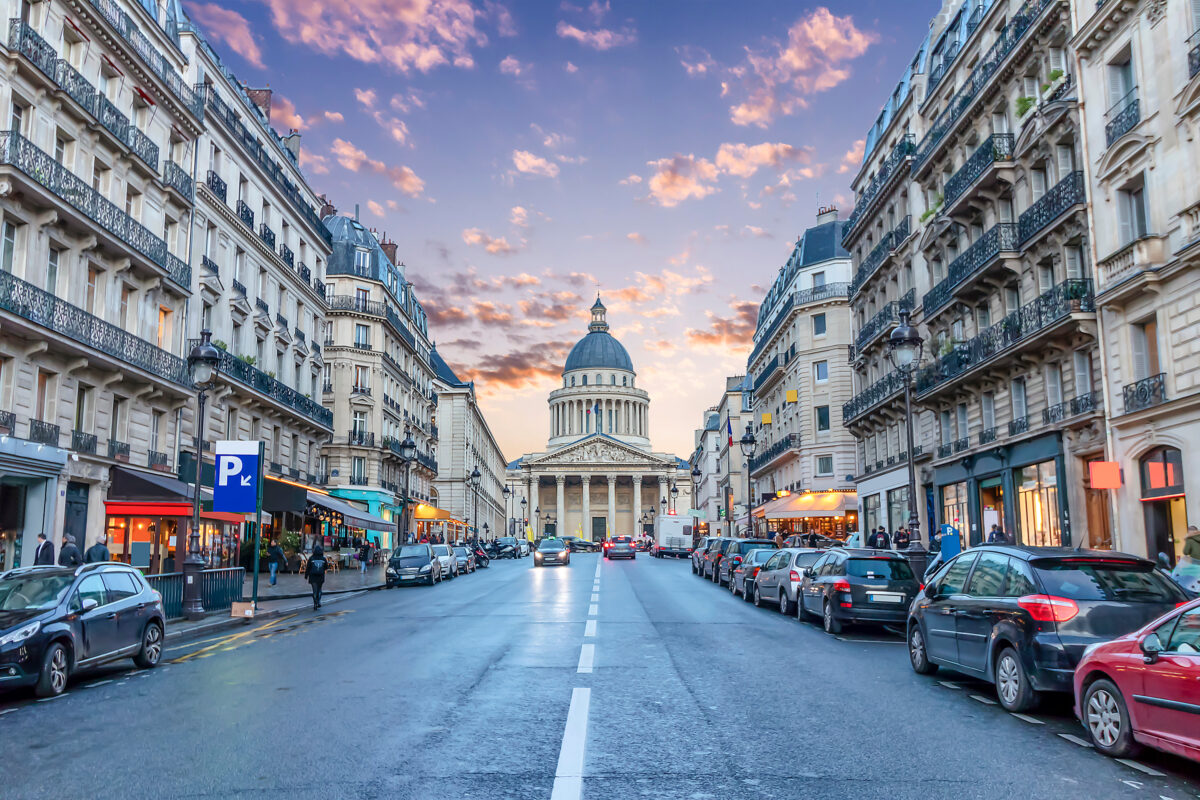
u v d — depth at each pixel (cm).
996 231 2606
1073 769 673
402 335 6141
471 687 1012
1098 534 2266
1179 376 1881
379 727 803
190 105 3053
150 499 2575
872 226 4081
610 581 3406
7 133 2070
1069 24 2314
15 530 2197
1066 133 2344
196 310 3127
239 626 1892
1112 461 2095
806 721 838
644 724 817
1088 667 758
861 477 4247
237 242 3509
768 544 2997
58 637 1045
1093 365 2239
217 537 3341
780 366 5728
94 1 2461
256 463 2144
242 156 3569
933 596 1125
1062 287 2275
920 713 884
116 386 2616
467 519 8794
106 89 2623
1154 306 1959
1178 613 695
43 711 932
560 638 1497
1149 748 726
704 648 1382
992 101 2766
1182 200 1866
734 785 619
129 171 2691
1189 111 1822
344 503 4091
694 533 7438
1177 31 1872
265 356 3812
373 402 5444
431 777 636
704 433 11631
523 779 631
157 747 736
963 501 3080
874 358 4016
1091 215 2175
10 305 2038
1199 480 1805
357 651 1373
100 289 2569
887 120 3944
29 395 2220
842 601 1617
